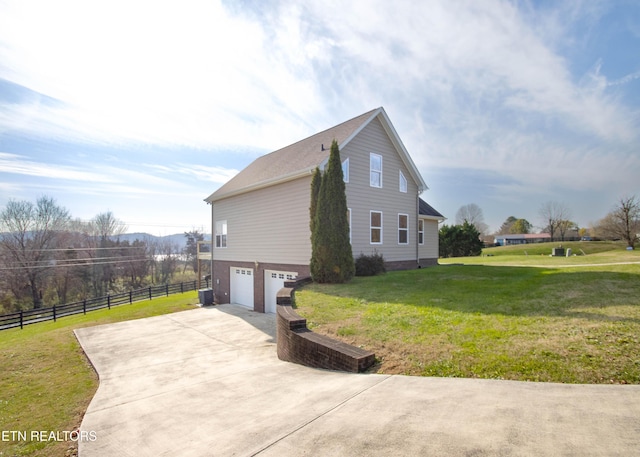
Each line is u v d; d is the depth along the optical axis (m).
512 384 3.47
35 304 32.31
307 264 13.33
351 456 2.42
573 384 3.33
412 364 4.38
